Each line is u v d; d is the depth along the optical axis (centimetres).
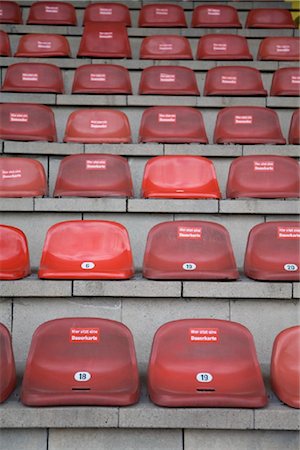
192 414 215
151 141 427
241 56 577
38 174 365
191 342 239
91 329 241
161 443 221
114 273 279
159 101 481
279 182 371
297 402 219
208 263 292
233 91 504
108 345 239
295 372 232
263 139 434
